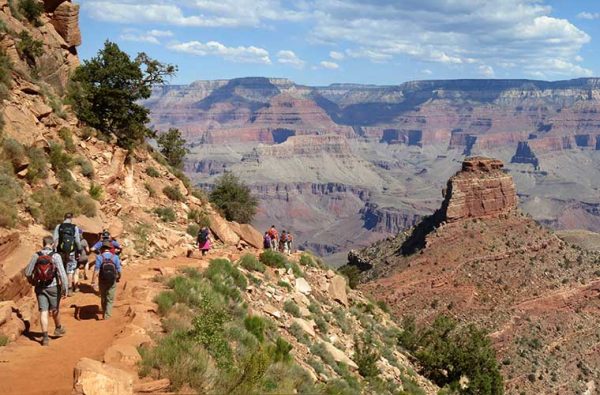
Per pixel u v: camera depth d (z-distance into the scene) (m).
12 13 40.12
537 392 85.38
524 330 101.44
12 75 32.06
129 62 39.94
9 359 12.68
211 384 12.15
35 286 14.34
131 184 34.91
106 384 10.29
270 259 30.77
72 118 35.84
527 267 122.00
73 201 25.94
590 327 104.75
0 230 18.44
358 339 29.89
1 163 23.97
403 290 116.31
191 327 15.23
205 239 28.47
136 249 26.19
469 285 116.31
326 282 34.88
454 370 38.91
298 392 15.56
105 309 16.52
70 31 45.69
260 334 18.78
